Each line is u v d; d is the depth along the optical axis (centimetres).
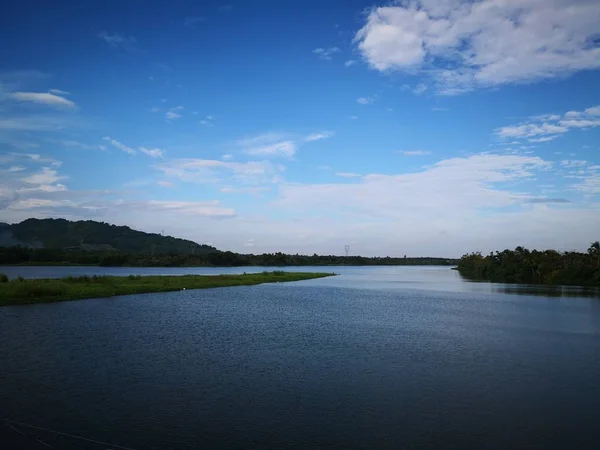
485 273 14625
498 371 2375
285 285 9744
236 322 3984
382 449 1417
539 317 4688
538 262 12706
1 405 1758
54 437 1470
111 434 1501
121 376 2172
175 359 2531
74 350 2697
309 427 1585
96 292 5875
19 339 2994
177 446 1415
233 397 1894
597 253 12025
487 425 1622
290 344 3023
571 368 2452
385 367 2430
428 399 1902
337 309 5212
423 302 6291
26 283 5791
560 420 1675
